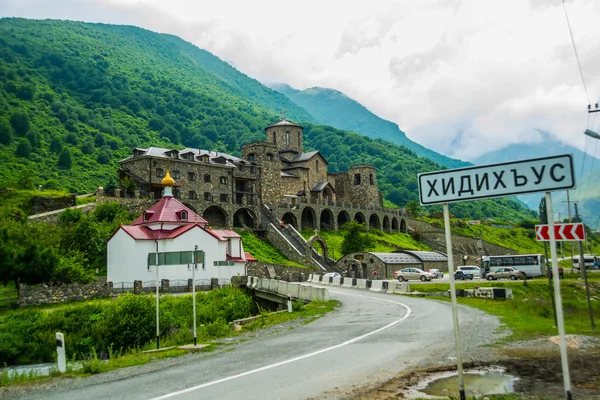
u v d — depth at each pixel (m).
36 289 47.84
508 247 143.62
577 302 36.81
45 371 29.58
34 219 71.44
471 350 17.45
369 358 16.64
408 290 49.72
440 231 139.50
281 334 24.66
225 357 18.66
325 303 39.75
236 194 103.19
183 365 17.53
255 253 85.06
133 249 59.69
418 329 23.48
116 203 77.56
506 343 18.80
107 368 18.22
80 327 39.81
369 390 12.46
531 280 62.50
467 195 9.04
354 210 121.81
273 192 112.19
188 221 64.56
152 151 92.38
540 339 19.58
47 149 168.38
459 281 65.62
